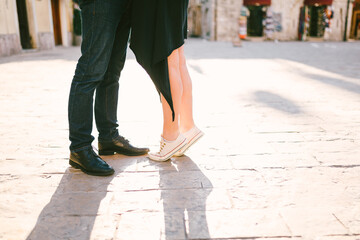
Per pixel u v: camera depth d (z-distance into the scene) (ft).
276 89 14.94
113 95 6.82
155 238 4.17
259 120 9.88
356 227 4.42
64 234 4.26
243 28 72.90
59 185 5.67
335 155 7.04
